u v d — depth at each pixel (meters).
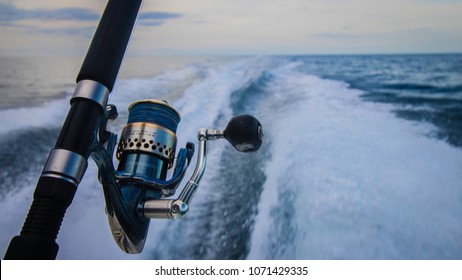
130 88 3.94
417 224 1.95
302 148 2.77
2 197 2.06
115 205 0.43
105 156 0.42
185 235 1.95
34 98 3.29
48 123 2.82
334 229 1.92
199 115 3.38
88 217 1.96
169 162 0.58
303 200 2.14
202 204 2.16
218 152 2.69
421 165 2.50
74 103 0.39
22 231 0.32
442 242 1.85
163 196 0.56
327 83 4.95
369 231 1.92
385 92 4.50
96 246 1.83
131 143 0.55
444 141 2.88
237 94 4.02
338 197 2.14
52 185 0.33
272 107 3.85
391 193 2.19
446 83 4.89
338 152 2.69
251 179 2.39
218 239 1.94
